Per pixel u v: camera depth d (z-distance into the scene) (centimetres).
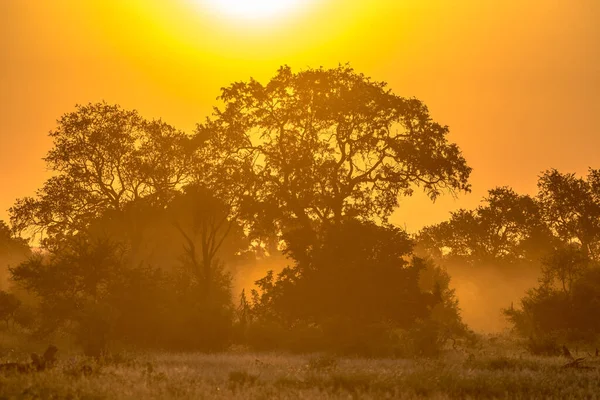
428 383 3738
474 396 3556
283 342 8438
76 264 8256
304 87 10862
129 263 10019
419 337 7044
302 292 8881
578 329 9512
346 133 10838
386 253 8950
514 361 4947
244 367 4722
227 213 10862
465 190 11006
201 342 8100
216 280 10356
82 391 2962
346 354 7100
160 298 8344
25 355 5934
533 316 10156
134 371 3884
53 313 7781
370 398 3244
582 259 10500
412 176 11044
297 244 9550
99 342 6284
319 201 10450
